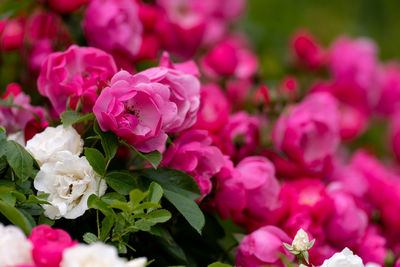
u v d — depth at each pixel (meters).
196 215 1.17
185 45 1.63
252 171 1.28
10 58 1.51
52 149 1.18
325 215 1.29
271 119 1.49
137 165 1.24
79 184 1.16
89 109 1.21
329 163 1.40
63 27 1.46
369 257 1.33
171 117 1.17
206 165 1.23
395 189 1.50
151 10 1.50
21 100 1.28
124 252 1.14
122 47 1.39
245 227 1.31
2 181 1.17
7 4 1.38
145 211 1.18
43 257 1.07
